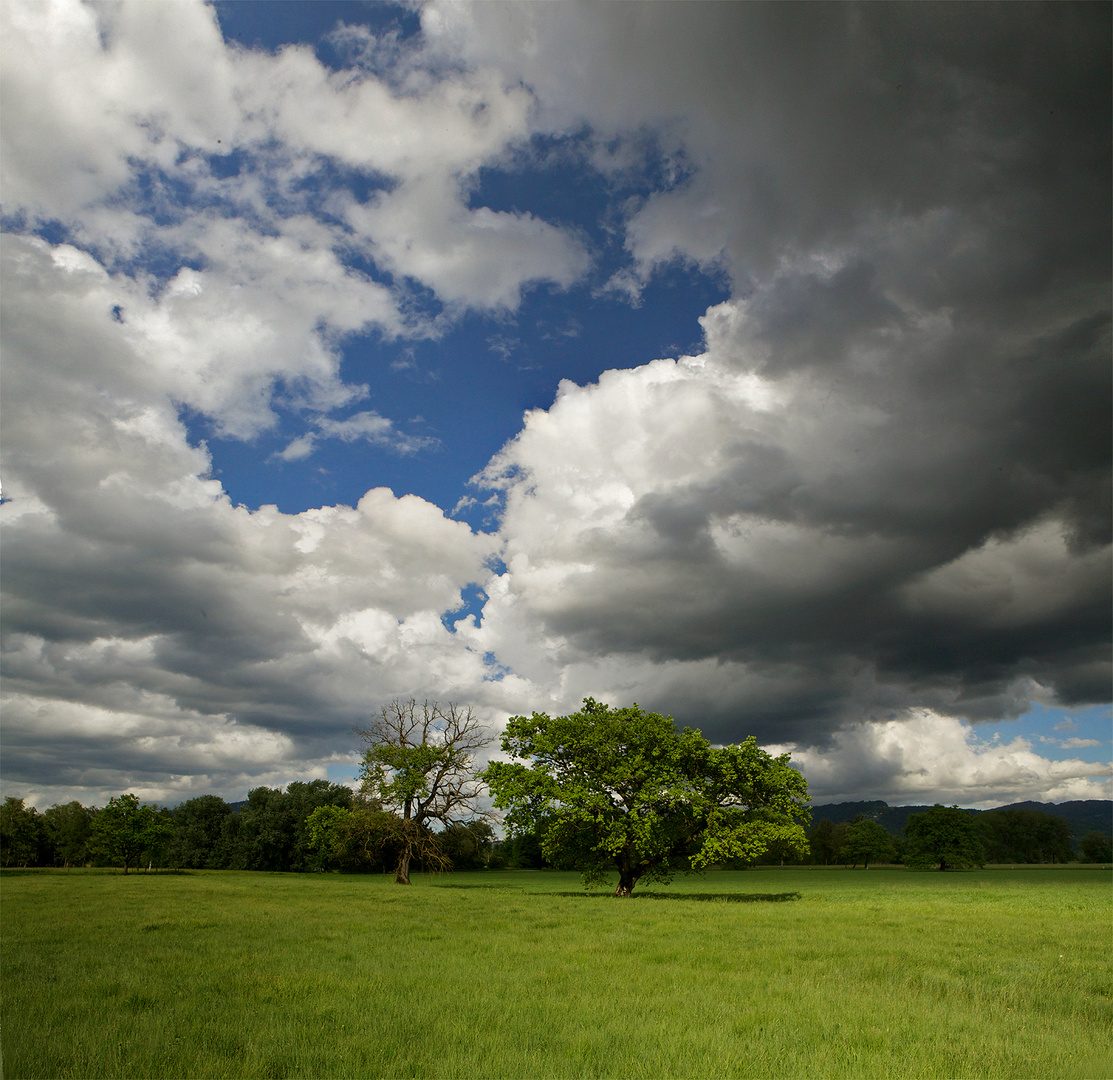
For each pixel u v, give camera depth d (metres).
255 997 12.55
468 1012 11.36
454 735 71.19
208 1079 8.12
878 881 91.94
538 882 87.00
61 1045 9.18
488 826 72.94
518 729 51.09
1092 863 185.12
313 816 78.50
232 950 18.47
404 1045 9.43
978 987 14.08
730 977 14.99
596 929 24.91
